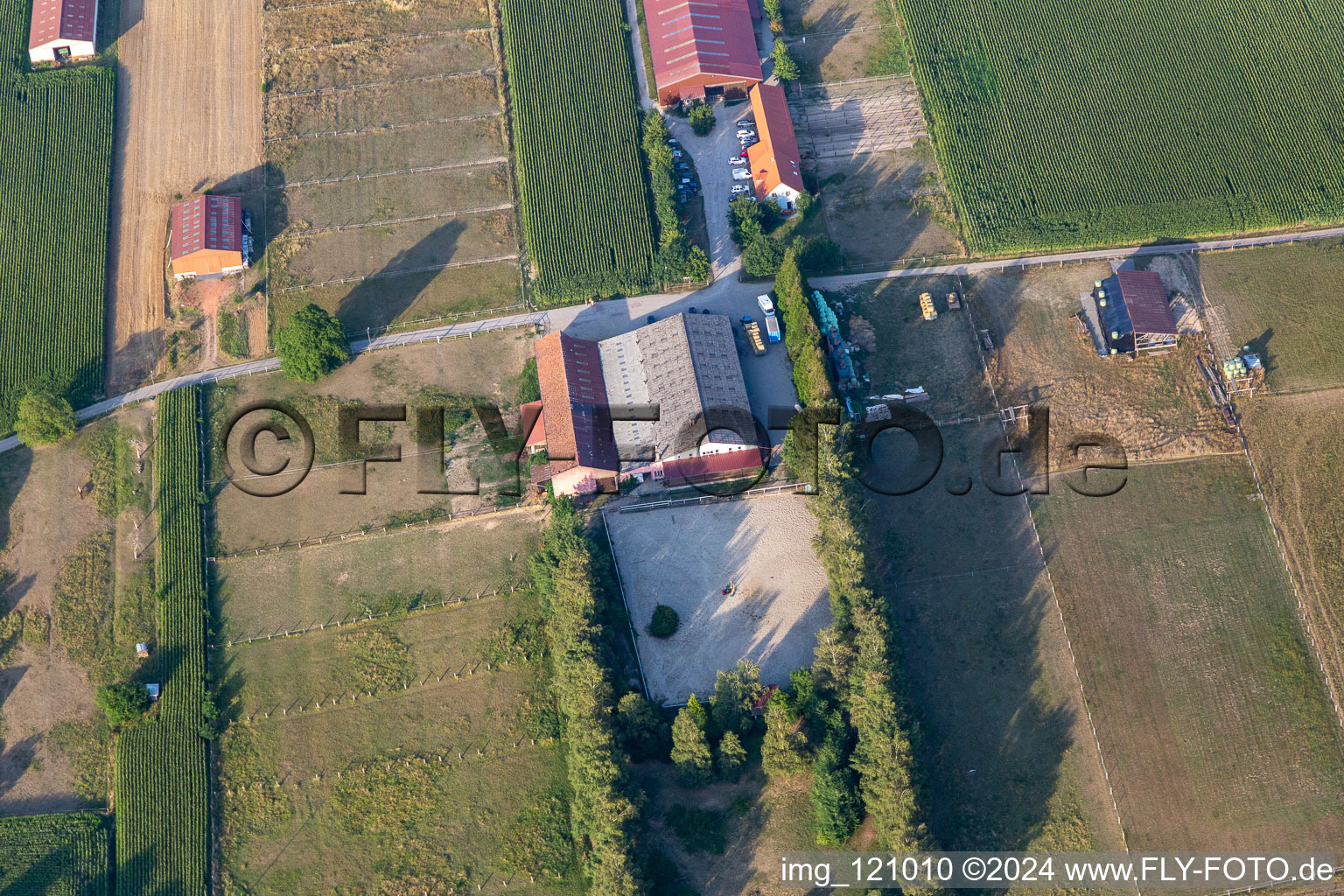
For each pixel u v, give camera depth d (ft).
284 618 456.45
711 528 466.29
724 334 500.74
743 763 409.28
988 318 519.19
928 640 440.45
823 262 533.96
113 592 463.01
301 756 426.92
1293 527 462.19
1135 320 496.23
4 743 433.48
